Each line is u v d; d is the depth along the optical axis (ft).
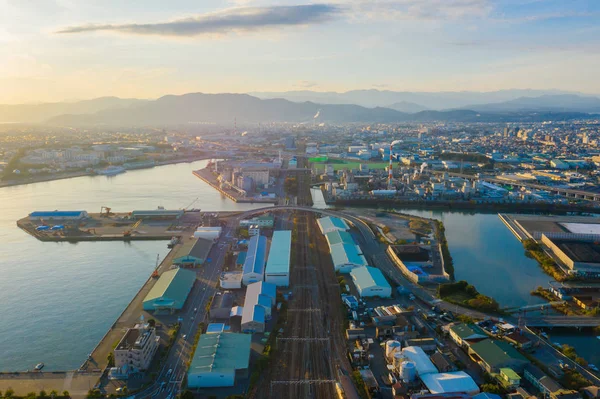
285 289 400.67
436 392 245.65
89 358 293.43
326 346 304.50
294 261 475.72
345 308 357.82
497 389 251.80
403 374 261.65
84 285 427.74
